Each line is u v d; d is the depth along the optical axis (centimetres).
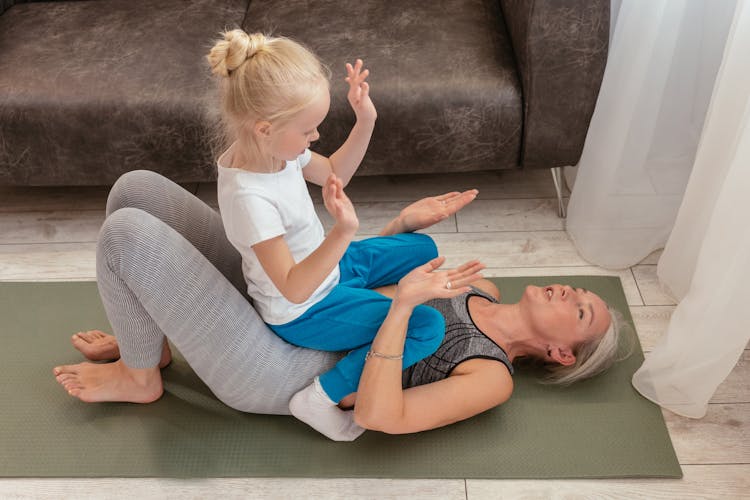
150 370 171
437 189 238
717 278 158
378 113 204
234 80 125
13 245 223
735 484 161
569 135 207
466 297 175
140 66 211
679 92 208
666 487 161
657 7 179
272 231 132
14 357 188
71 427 173
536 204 232
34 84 207
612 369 183
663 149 218
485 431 170
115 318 156
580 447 167
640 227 213
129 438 170
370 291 160
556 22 188
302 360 161
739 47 162
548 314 170
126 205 162
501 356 165
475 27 219
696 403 171
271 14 230
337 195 124
